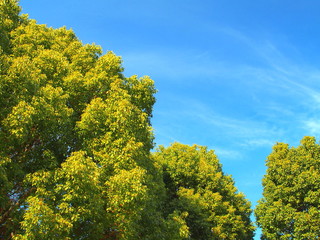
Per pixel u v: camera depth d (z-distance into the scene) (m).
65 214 11.78
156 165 21.36
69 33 21.08
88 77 16.55
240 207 37.09
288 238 27.72
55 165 13.07
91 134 14.62
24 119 11.64
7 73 12.62
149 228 17.94
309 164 29.05
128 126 14.73
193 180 31.56
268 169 31.36
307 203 27.86
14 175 12.66
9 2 17.77
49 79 15.40
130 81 18.53
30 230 10.65
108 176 13.68
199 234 28.52
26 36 16.41
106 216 13.55
